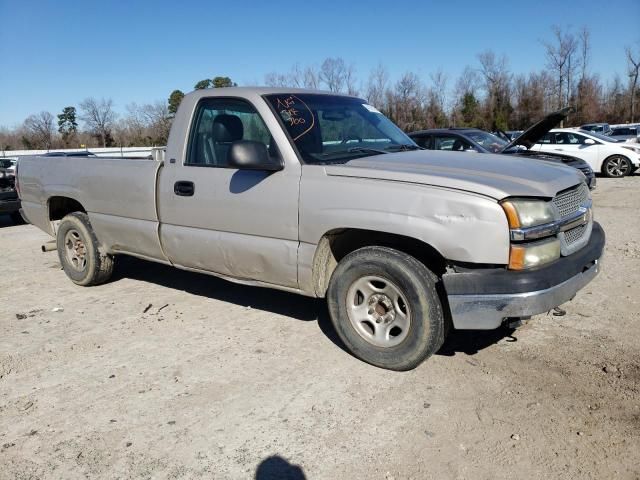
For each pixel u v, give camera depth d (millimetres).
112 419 3326
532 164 3980
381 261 3629
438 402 3385
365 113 4914
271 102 4254
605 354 3938
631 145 16359
